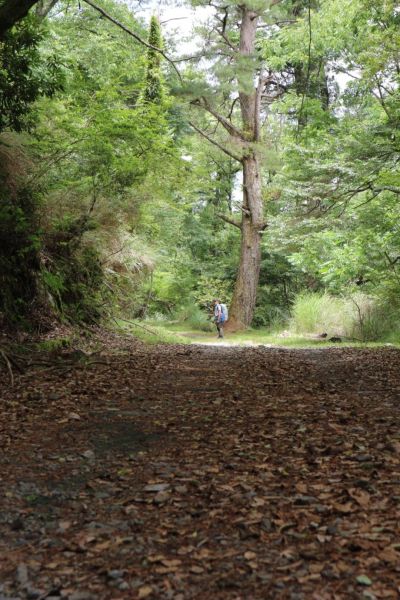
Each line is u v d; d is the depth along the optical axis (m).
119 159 15.52
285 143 23.39
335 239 22.03
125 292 19.58
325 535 3.26
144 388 8.26
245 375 9.75
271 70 33.41
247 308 30.11
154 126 16.56
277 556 3.06
